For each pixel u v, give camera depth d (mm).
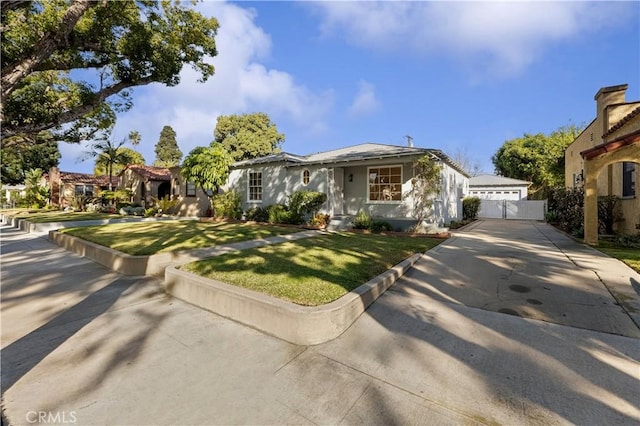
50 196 28266
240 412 2049
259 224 13227
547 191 21266
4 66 4812
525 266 5781
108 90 8469
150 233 9742
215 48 10484
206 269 4891
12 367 2635
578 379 2338
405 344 2943
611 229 10195
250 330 3338
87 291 4777
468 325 3324
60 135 11500
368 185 12773
